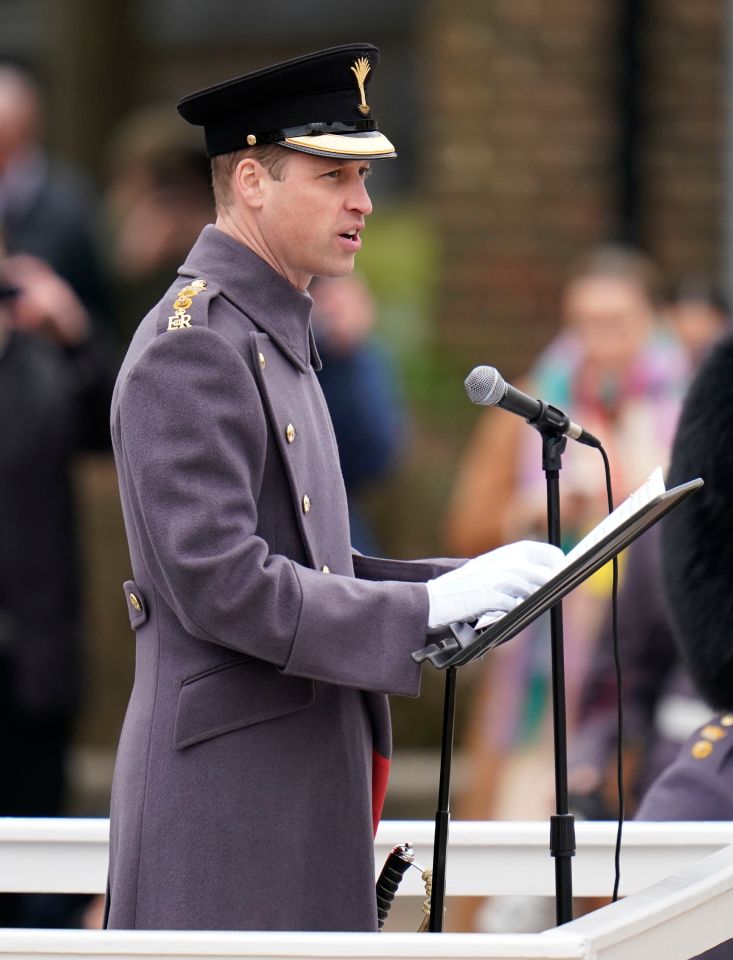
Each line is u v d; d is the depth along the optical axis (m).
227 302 9.29
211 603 8.72
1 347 18.73
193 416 8.81
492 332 29.75
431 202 30.12
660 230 29.39
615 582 10.20
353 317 20.02
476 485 19.42
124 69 35.00
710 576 10.55
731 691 10.63
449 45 29.67
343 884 9.27
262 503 9.17
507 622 8.41
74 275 22.88
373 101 33.84
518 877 10.53
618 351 18.92
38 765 19.02
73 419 18.98
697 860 10.28
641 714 15.08
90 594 24.67
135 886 9.08
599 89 29.34
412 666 8.93
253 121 9.28
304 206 9.27
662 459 18.64
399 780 23.94
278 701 9.13
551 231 29.61
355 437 20.09
